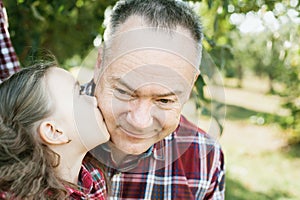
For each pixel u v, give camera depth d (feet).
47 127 4.04
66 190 4.07
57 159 4.10
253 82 49.55
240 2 8.64
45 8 8.83
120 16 4.03
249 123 29.32
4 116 4.11
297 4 8.79
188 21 4.01
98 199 4.68
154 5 3.97
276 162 21.18
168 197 5.34
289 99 21.77
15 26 8.63
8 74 6.09
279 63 18.20
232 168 20.18
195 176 5.55
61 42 9.43
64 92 4.10
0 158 4.01
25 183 3.91
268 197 16.87
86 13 9.13
